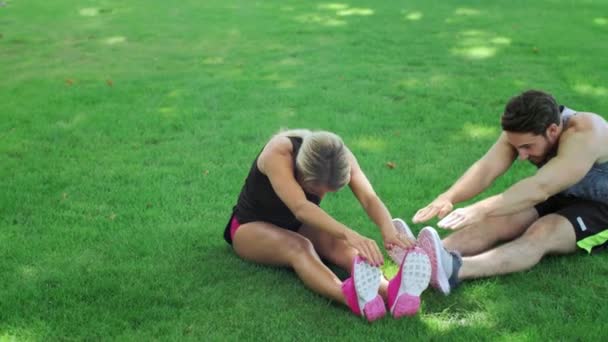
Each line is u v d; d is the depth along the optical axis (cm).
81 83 745
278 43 932
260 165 344
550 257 376
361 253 313
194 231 411
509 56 842
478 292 343
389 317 321
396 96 689
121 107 658
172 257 380
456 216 348
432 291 345
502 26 1022
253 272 363
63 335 309
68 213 437
